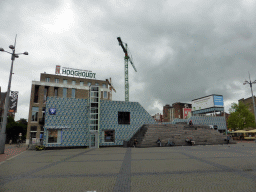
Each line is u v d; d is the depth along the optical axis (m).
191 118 47.72
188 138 30.47
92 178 8.05
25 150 25.64
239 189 6.22
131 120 31.97
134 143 27.55
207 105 54.09
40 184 7.18
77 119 28.53
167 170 9.51
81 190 6.36
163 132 30.81
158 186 6.73
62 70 59.56
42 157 16.44
